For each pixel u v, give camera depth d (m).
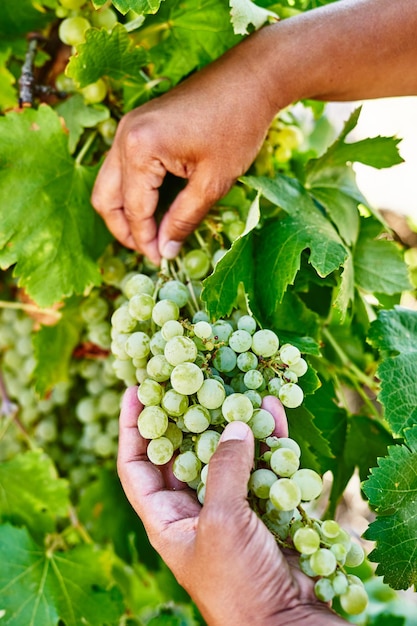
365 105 1.29
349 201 0.64
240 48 0.54
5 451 0.77
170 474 0.49
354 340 0.69
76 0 0.60
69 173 0.61
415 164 1.26
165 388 0.49
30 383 0.76
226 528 0.39
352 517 1.08
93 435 0.73
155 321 0.50
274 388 0.48
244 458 0.41
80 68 0.56
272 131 0.65
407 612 0.97
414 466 0.52
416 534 0.51
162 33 0.60
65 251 0.60
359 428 0.63
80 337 0.71
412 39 0.53
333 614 0.40
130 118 0.55
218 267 0.50
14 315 0.76
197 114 0.53
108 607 0.64
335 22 0.53
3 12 0.63
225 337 0.49
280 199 0.56
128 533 0.74
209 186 0.54
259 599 0.40
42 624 0.60
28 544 0.64
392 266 0.64
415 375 0.55
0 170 0.58
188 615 0.71
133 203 0.56
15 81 0.69
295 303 0.59
